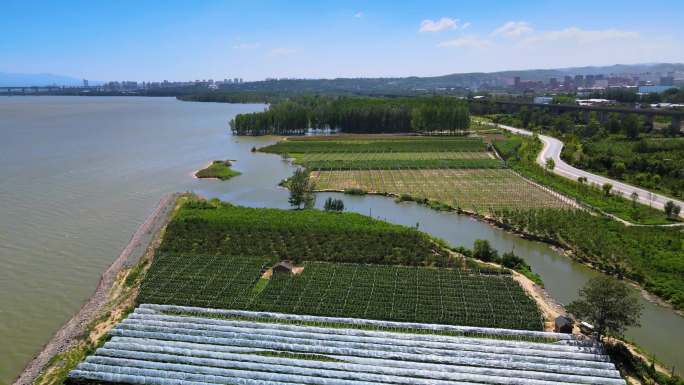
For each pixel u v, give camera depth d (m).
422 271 72.38
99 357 52.00
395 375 49.41
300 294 65.75
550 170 138.38
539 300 65.25
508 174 139.00
